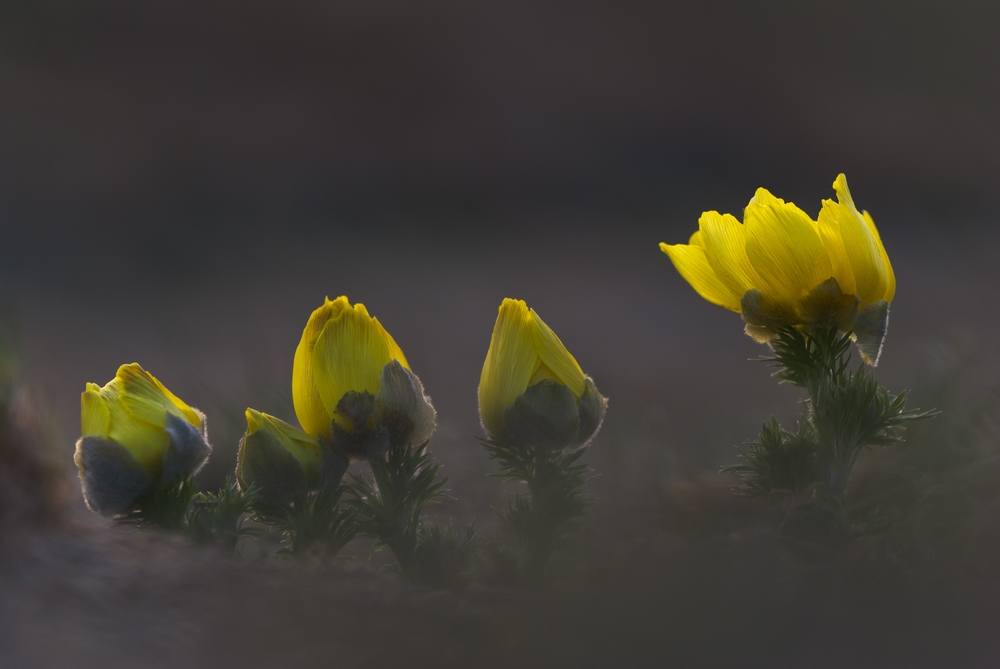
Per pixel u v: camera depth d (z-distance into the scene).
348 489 1.23
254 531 1.22
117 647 1.17
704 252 1.23
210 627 1.17
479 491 1.33
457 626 1.18
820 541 1.22
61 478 1.23
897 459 1.29
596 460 1.33
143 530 1.21
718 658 1.17
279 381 1.85
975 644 1.17
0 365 1.25
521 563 1.22
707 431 1.39
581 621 1.18
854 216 1.21
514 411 1.21
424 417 1.22
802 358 1.22
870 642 1.17
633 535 1.24
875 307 1.22
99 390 1.21
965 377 1.38
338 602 1.19
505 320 1.22
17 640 1.16
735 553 1.22
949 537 1.22
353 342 1.21
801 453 1.23
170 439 1.21
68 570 1.19
